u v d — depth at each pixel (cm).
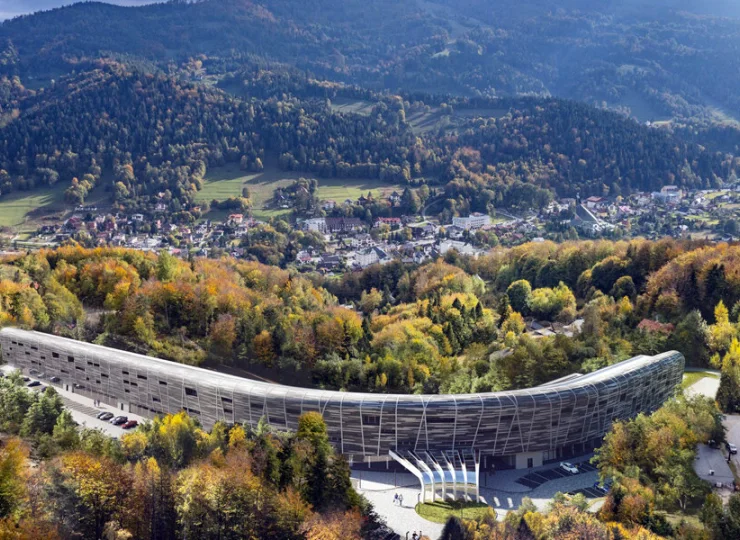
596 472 14900
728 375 15762
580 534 10575
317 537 10519
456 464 14550
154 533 10856
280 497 11100
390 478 14538
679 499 11988
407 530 11919
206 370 17250
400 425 15150
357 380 18075
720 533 10538
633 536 10494
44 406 14150
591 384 15938
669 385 17588
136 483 11206
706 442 13700
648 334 19925
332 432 15438
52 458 11844
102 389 18175
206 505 10900
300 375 19112
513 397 15288
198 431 13650
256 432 13875
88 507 10700
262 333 19712
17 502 10444
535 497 13612
